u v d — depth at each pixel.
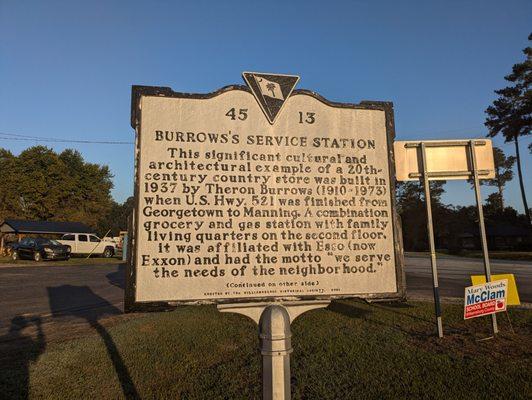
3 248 35.22
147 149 2.75
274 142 2.89
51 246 28.34
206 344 6.07
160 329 6.95
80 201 52.16
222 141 2.83
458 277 16.00
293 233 2.81
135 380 4.70
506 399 3.89
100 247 34.16
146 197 2.70
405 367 4.81
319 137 2.95
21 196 47.22
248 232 2.77
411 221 53.66
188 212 2.72
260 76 2.93
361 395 4.09
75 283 15.66
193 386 4.51
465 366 4.78
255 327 7.03
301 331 6.59
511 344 5.63
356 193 2.95
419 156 5.80
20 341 6.71
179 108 2.82
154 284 2.62
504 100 40.09
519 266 21.83
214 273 2.69
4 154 48.00
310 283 2.79
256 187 2.82
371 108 3.08
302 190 2.88
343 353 5.41
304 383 4.43
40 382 4.65
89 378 4.77
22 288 14.09
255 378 4.67
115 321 8.17
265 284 2.73
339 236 2.87
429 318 7.41
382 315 7.73
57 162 49.78
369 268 2.88
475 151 5.82
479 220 6.16
